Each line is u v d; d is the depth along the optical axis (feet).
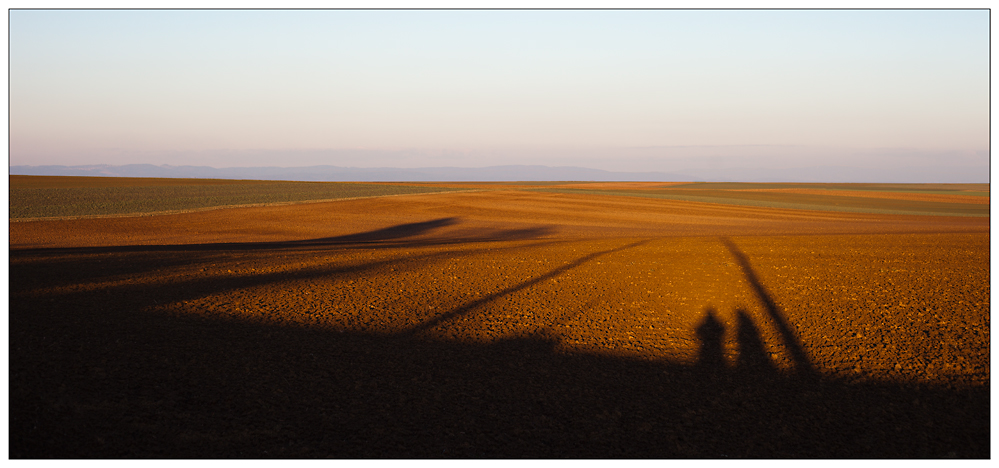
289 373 17.11
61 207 108.37
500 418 14.67
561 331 22.74
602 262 40.32
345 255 43.47
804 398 16.22
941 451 13.15
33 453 11.72
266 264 37.24
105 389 15.08
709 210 144.87
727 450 13.21
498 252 46.32
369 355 19.13
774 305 26.99
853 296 28.45
